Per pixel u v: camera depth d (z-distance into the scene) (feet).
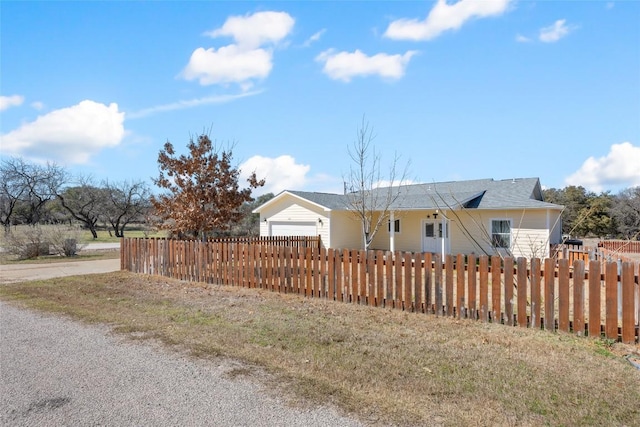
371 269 22.58
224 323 18.49
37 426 9.18
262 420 9.34
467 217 60.80
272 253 27.78
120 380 11.81
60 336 16.39
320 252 24.86
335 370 12.51
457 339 16.03
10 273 39.32
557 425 9.13
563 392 10.92
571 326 17.19
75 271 41.14
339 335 16.48
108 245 92.43
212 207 40.16
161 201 40.75
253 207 110.63
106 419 9.49
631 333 15.53
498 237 57.82
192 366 12.91
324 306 22.44
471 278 19.39
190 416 9.59
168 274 34.91
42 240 61.62
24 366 13.03
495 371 12.49
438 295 20.17
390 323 18.61
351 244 69.77
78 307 22.13
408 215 67.21
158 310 21.38
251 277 29.09
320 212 67.41
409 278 21.15
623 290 15.69
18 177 121.19
